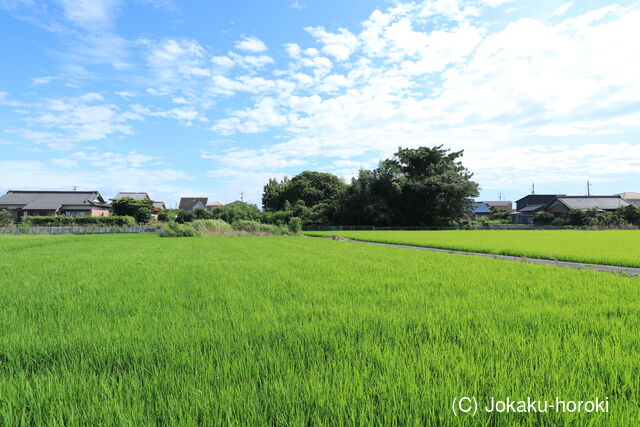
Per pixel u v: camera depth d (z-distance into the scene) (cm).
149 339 336
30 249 1628
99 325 386
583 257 1241
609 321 404
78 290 614
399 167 5566
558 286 648
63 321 411
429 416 196
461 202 5266
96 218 4488
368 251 1557
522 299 538
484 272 848
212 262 1084
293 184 6656
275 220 5509
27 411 215
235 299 534
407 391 223
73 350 310
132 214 5141
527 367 267
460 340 339
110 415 198
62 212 5297
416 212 5447
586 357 285
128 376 255
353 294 578
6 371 271
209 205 9612
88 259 1173
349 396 220
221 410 204
